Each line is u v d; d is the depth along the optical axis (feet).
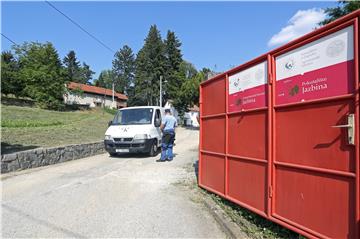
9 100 149.18
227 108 19.77
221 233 15.58
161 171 32.27
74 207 19.72
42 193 23.26
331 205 11.59
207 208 19.62
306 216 12.82
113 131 43.65
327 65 11.91
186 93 163.32
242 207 18.25
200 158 24.73
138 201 21.24
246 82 17.61
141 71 240.53
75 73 382.63
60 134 59.88
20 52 169.48
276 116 14.84
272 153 15.03
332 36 11.71
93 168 34.78
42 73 156.15
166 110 50.93
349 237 10.77
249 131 17.24
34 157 35.37
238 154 18.42
